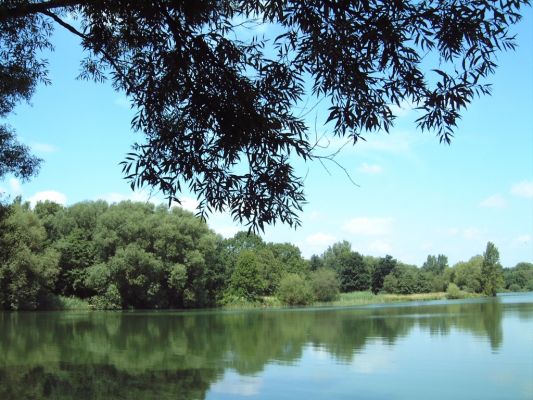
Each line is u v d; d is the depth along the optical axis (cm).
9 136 1449
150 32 668
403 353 2602
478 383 1898
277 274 9625
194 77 626
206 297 7475
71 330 3750
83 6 759
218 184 638
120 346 2923
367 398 1700
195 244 6938
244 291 8300
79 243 6706
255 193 621
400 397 1709
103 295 6444
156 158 637
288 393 1756
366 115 561
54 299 6181
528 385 1862
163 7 620
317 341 3127
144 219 6525
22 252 5206
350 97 564
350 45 536
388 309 6862
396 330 3728
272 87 630
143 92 687
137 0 625
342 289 12219
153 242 6550
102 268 6266
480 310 6019
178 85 642
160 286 6588
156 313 5934
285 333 3622
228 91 612
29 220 5547
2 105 1262
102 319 4831
